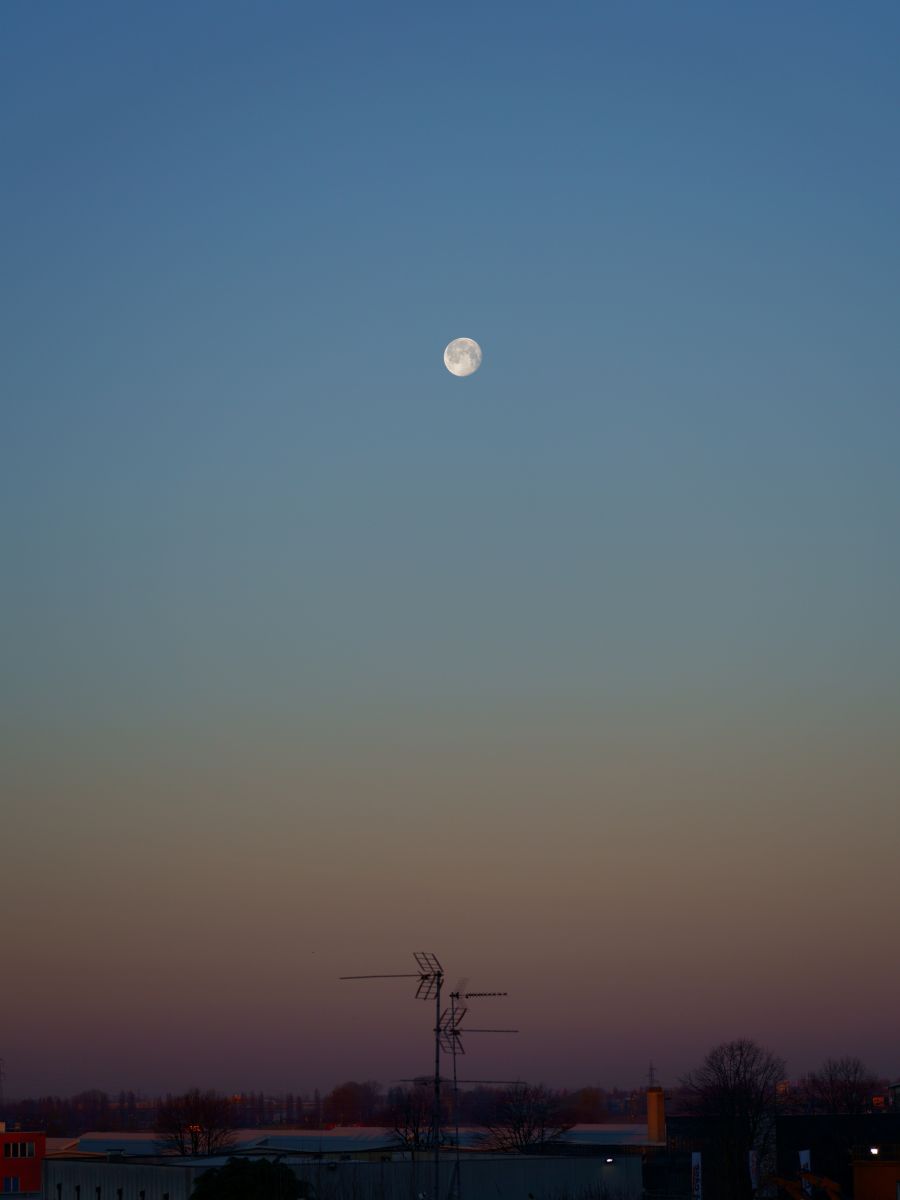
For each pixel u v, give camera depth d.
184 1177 103.00
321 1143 173.38
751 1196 132.50
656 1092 176.12
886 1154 121.69
